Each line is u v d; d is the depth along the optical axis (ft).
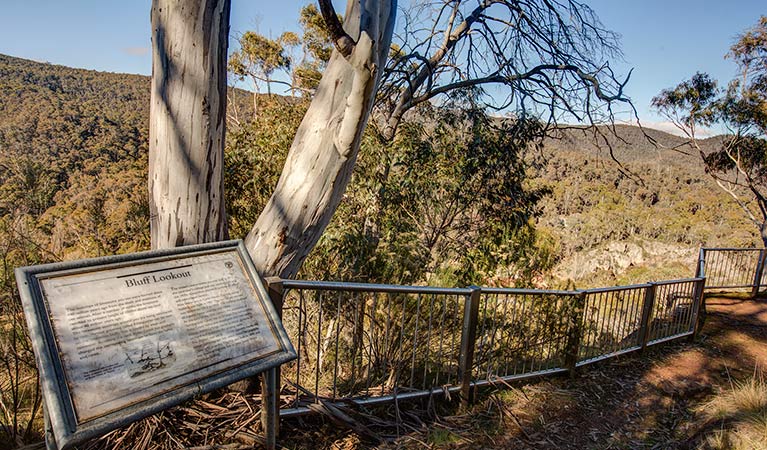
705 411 10.82
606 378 12.83
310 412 8.30
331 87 8.22
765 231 37.99
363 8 7.33
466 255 18.34
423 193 18.21
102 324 5.08
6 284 8.91
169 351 5.34
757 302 23.29
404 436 8.64
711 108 37.96
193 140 7.72
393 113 22.17
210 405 7.82
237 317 6.15
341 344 15.67
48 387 4.33
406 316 14.58
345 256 15.35
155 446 6.90
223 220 8.59
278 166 18.52
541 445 9.00
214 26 7.64
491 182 19.19
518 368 12.90
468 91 20.83
